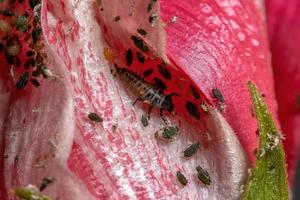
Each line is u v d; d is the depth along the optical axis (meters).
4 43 0.11
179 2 0.12
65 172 0.10
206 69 0.12
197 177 0.11
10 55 0.11
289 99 0.16
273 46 0.17
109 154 0.11
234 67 0.12
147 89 0.11
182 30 0.12
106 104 0.11
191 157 0.11
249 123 0.12
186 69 0.11
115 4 0.11
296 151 0.17
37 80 0.11
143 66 0.11
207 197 0.11
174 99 0.12
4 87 0.11
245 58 0.12
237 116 0.12
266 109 0.11
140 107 0.11
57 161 0.10
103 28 0.11
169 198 0.11
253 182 0.11
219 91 0.12
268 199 0.11
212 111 0.11
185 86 0.11
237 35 0.12
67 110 0.10
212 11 0.12
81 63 0.11
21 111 0.11
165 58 0.11
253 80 0.12
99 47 0.11
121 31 0.11
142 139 0.11
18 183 0.11
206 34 0.12
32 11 0.11
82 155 0.11
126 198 0.11
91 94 0.11
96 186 0.11
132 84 0.11
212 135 0.11
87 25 0.11
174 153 0.11
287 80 0.17
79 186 0.10
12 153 0.11
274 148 0.11
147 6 0.11
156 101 0.11
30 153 0.11
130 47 0.11
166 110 0.12
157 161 0.11
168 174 0.11
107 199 0.11
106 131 0.11
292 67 0.17
